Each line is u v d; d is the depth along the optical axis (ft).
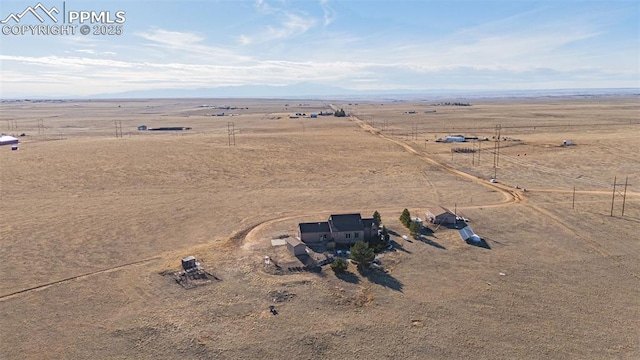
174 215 214.28
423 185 271.90
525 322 119.65
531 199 234.99
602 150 372.79
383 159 359.05
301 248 161.17
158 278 145.89
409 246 171.63
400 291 136.56
